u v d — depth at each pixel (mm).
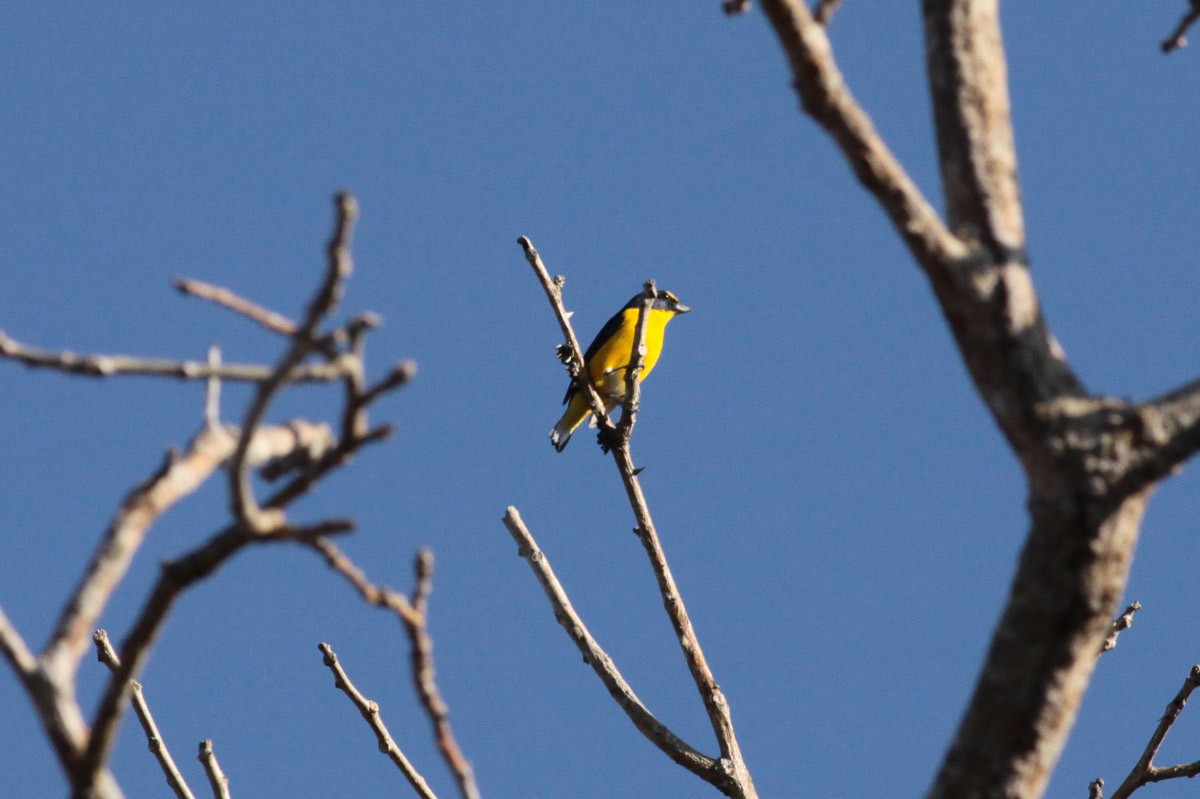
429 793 9875
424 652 5703
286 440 6141
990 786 6863
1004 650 6895
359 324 5043
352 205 4734
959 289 6812
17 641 5527
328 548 5312
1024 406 6734
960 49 7387
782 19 6379
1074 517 6668
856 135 6613
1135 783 10297
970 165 7180
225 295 5137
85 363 5051
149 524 5730
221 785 9891
